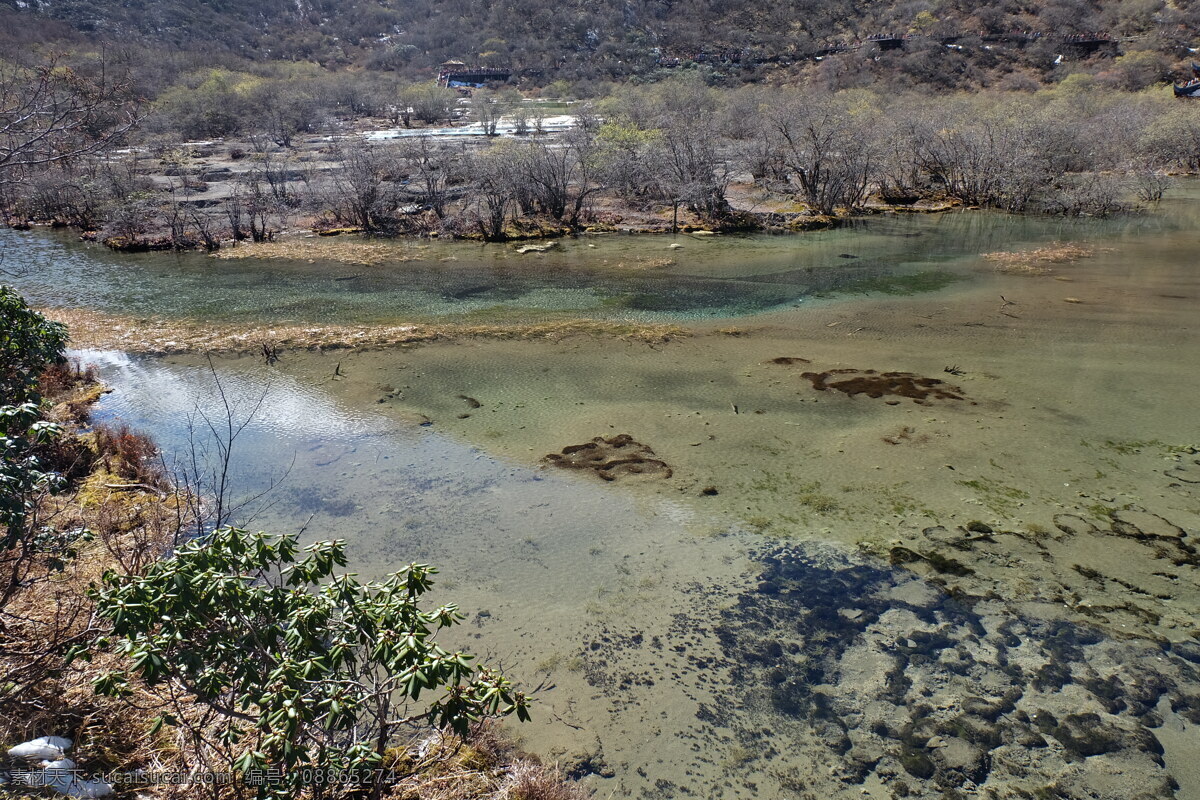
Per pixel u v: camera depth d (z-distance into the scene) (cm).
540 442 883
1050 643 557
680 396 1006
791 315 1376
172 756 410
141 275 1772
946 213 2456
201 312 1452
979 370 1077
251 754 324
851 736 484
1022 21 6191
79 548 632
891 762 464
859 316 1357
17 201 2419
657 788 448
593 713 501
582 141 2739
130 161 2883
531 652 554
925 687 520
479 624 583
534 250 2005
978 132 2669
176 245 2072
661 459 837
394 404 999
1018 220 2314
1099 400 964
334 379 1090
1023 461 813
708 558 664
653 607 602
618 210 2447
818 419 928
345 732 415
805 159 2456
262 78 5441
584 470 816
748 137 3020
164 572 345
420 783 426
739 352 1173
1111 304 1385
